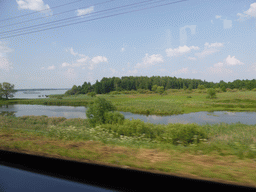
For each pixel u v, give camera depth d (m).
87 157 4.71
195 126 11.76
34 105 95.88
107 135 8.66
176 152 5.45
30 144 6.51
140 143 7.36
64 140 7.69
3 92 120.25
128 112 60.00
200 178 3.14
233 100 65.19
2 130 10.24
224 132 14.56
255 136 8.90
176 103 76.44
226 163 4.20
